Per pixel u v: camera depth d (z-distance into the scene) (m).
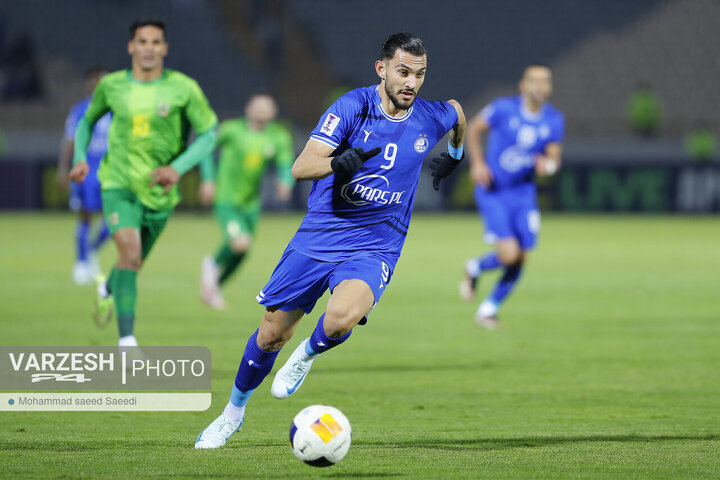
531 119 34.44
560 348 29.25
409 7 112.50
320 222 16.64
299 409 20.58
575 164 94.31
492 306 33.94
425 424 19.00
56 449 16.31
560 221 88.88
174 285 44.66
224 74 105.81
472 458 15.80
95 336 29.73
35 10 105.00
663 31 110.12
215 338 29.98
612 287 45.50
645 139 96.06
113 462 15.23
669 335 31.78
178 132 24.16
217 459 15.57
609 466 15.20
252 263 55.66
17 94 97.56
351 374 24.94
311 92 106.31
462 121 17.45
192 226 83.38
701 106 106.31
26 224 79.62
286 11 110.31
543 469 14.98
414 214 95.38
